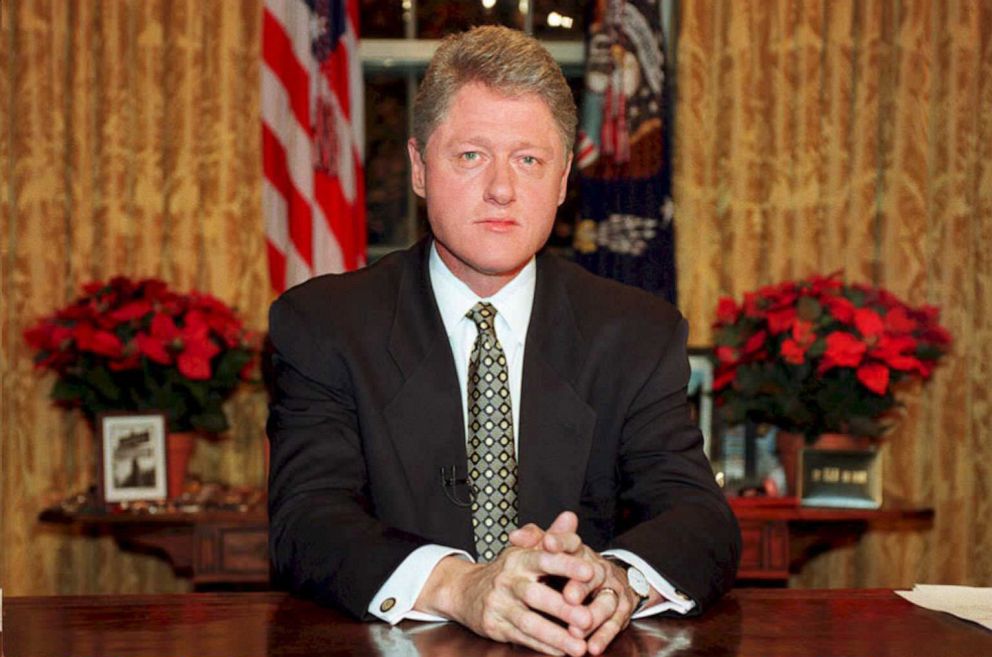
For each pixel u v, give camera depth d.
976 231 4.51
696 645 1.27
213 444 4.39
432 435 1.78
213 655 1.21
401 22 4.75
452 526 1.75
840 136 4.44
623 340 1.88
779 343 3.51
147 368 3.62
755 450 3.59
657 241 4.38
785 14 4.43
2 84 4.30
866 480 3.44
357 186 4.44
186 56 4.34
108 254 4.32
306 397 1.81
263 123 4.33
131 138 4.34
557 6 4.73
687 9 4.44
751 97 4.45
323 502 1.65
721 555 1.56
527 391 1.81
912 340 3.50
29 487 4.34
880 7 4.45
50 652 1.22
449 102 1.67
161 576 4.43
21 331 4.31
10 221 4.32
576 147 4.40
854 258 4.46
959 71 4.45
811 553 3.55
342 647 1.25
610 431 1.85
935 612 1.44
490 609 1.29
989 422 4.52
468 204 1.67
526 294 1.88
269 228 4.34
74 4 4.31
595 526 1.83
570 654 1.25
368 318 1.85
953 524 4.48
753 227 4.46
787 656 1.22
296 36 4.29
